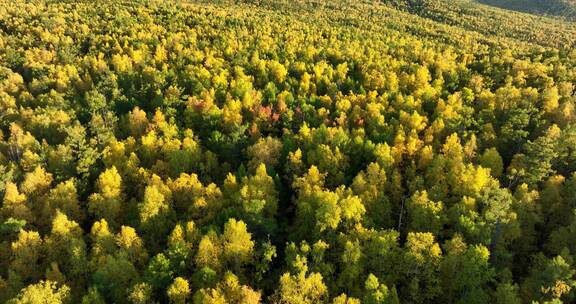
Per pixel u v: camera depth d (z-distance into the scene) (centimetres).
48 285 5828
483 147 10119
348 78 14025
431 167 8875
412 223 7406
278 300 5919
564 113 10756
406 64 15050
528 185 8450
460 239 6384
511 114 10731
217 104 12769
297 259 6031
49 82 14375
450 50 16862
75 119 12231
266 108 11656
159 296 6347
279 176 9556
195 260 6366
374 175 8469
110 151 9950
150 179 8525
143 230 7569
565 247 6425
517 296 6116
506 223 6975
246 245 6525
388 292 5859
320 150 9281
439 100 11475
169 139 10281
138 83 14638
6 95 13050
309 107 11925
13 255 7381
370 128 10862
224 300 5488
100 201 8100
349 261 6269
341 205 7044
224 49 16825
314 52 16338
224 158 10425
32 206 8644
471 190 7825
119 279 6256
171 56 16100
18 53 16388
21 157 10475
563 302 5909
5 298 6444
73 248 6688
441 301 6397
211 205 7931
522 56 16525
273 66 14738
